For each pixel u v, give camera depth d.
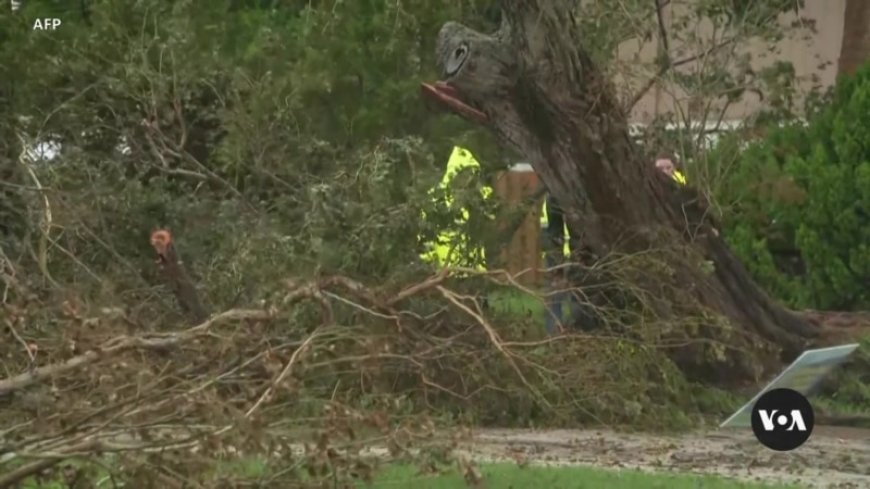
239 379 9.38
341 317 12.18
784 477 11.38
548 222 15.89
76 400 8.73
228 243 14.81
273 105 16.33
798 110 22.36
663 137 17.81
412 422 9.27
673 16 19.23
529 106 14.23
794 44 28.86
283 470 8.75
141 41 16.88
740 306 14.90
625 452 12.45
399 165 15.77
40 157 15.94
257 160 16.27
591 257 14.69
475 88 14.24
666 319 13.93
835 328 15.29
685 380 14.46
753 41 22.47
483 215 14.94
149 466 8.35
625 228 14.45
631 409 13.12
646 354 13.55
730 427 13.09
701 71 18.34
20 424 8.86
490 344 12.91
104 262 15.30
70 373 8.90
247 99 16.92
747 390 14.69
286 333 11.02
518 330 13.33
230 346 9.29
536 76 14.15
